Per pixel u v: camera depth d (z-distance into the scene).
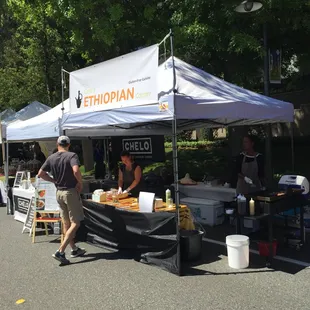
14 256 5.70
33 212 6.86
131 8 10.05
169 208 5.41
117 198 6.16
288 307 3.68
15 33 18.09
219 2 8.06
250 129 15.12
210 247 5.83
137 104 5.02
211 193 7.62
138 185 6.69
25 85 17.70
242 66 9.16
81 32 10.72
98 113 5.63
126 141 10.24
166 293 4.11
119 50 11.78
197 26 8.30
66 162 5.20
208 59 9.60
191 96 4.82
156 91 4.77
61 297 4.14
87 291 4.27
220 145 17.00
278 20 8.10
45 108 12.55
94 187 8.98
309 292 4.02
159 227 4.93
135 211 5.32
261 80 11.05
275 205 4.91
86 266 5.12
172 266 4.73
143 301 3.94
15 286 4.51
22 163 13.03
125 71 5.21
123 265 5.10
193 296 4.00
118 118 5.27
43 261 5.41
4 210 9.80
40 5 12.03
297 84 12.82
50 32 15.06
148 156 9.61
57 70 16.14
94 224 6.15
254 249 5.62
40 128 7.66
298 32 8.80
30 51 16.28
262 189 5.84
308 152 13.42
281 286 4.20
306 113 15.28
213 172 11.50
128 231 5.45
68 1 9.85
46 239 6.66
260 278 4.46
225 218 7.55
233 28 8.16
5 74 17.73
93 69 5.82
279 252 5.40
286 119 6.37
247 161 6.28
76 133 8.08
